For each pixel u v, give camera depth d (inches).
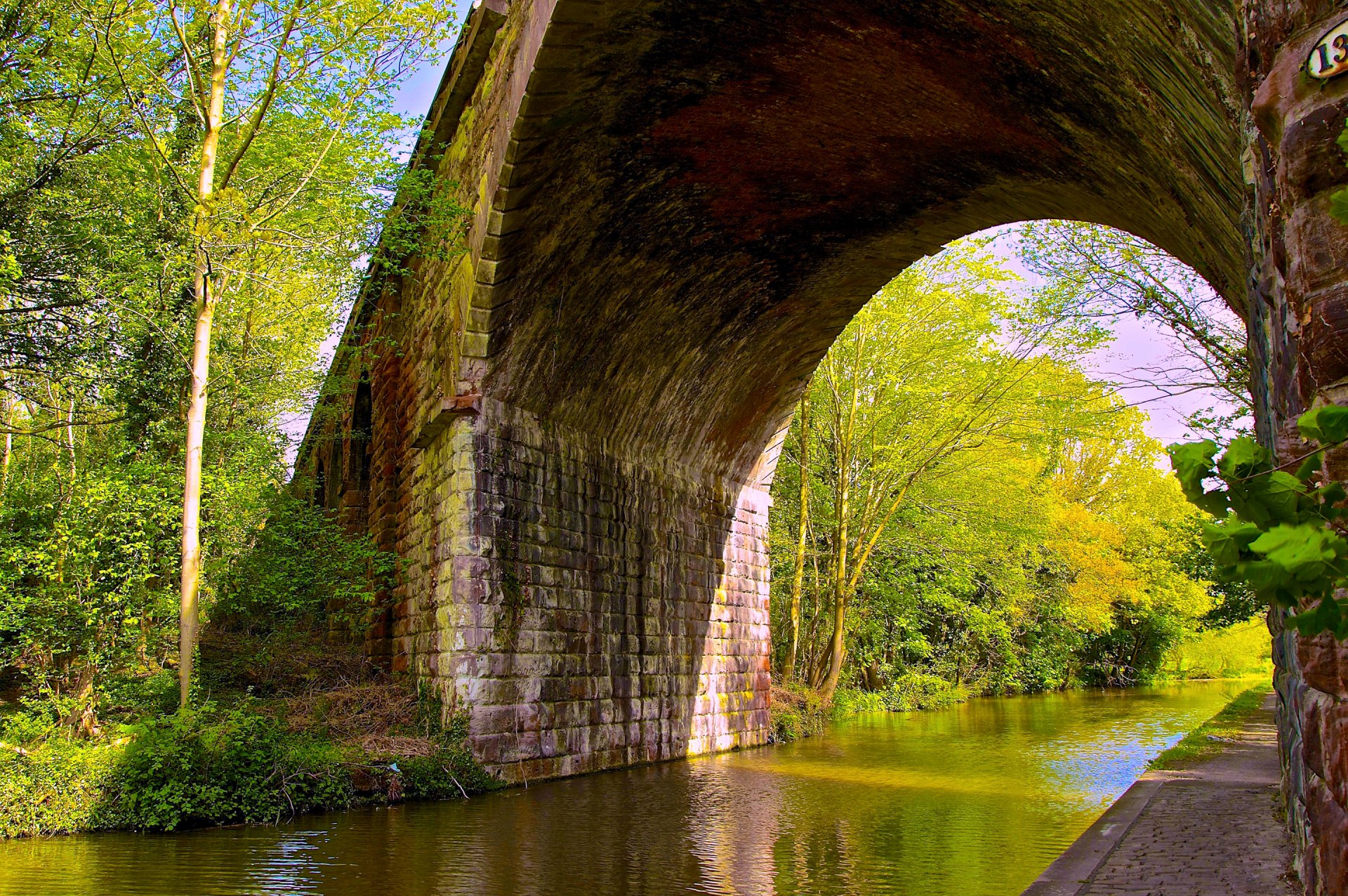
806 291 616.1
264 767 395.5
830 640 946.1
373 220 487.2
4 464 684.7
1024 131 370.3
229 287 536.4
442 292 521.0
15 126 482.9
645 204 476.1
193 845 334.0
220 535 555.2
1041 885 225.3
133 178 494.0
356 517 797.9
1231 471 70.1
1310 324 101.5
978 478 969.5
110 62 462.9
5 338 500.1
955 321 851.4
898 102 406.9
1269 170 125.6
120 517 465.1
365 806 413.1
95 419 555.5
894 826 374.9
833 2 346.0
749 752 649.6
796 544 981.2
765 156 472.1
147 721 398.6
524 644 484.4
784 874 292.4
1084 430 810.8
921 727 835.4
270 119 503.2
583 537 536.7
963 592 1143.6
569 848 330.6
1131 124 274.1
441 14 487.5
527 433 502.6
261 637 644.1
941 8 309.9
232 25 484.1
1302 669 113.5
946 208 533.0
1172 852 258.1
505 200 425.7
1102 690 1524.4
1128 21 215.6
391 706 498.3
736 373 649.6
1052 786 485.7
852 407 895.1
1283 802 311.3
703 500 672.4
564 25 355.9
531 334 481.4
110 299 489.1
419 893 269.1
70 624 456.4
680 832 361.4
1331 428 67.3
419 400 568.7
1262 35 111.5
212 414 581.3
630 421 584.7
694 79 408.8
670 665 606.5
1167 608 1493.6
